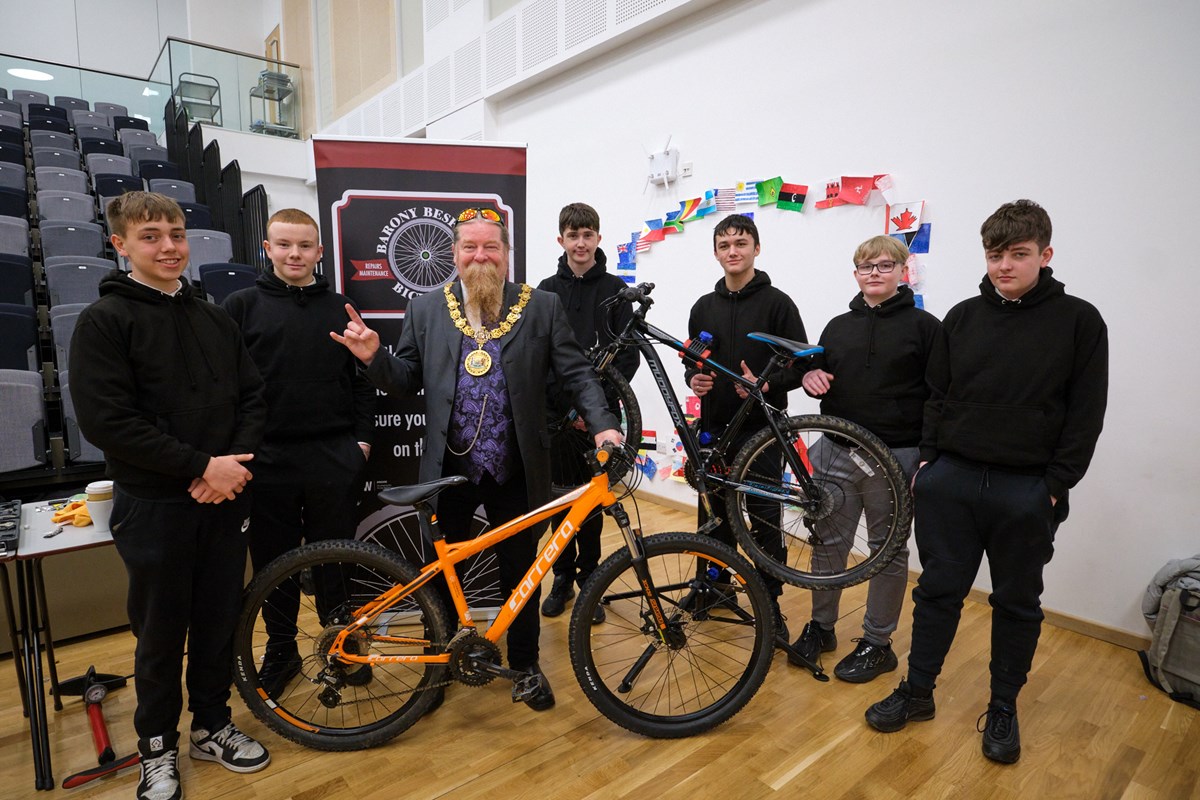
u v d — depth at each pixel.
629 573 2.55
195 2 8.92
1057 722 1.85
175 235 1.44
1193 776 1.63
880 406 1.97
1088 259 2.28
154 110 8.63
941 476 1.74
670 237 3.80
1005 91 2.42
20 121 7.62
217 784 1.59
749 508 2.12
